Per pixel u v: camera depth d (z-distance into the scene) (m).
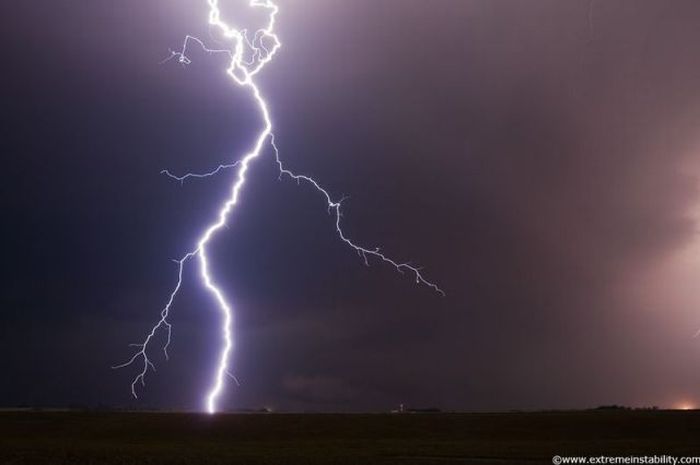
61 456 36.62
